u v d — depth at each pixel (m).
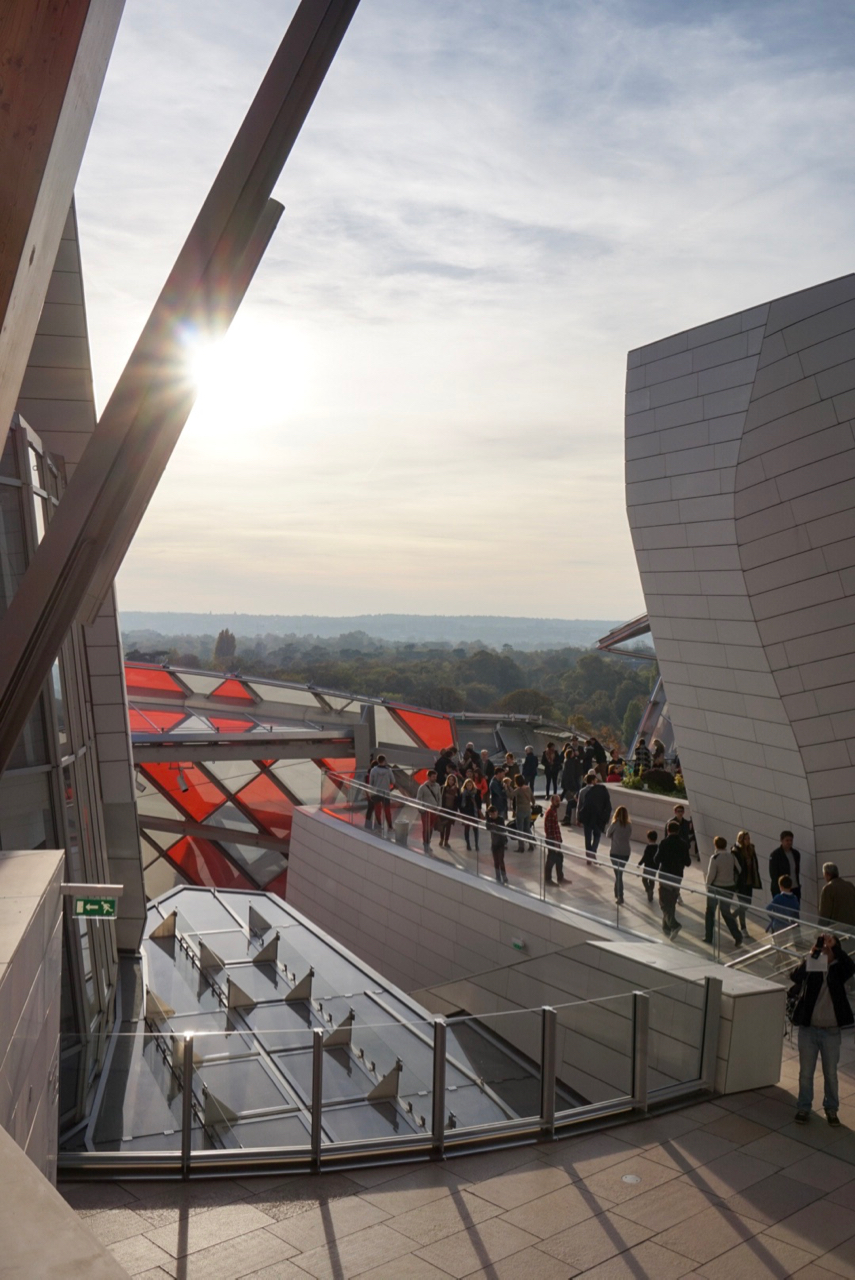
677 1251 6.60
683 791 26.31
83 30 2.90
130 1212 7.02
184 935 17.80
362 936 22.31
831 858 18.83
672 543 20.19
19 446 11.80
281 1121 7.98
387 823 22.59
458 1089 8.28
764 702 19.27
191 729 33.72
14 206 3.07
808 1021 8.65
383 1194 7.34
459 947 19.03
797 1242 6.73
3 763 6.39
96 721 17.97
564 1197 7.33
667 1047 9.24
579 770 25.69
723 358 18.30
